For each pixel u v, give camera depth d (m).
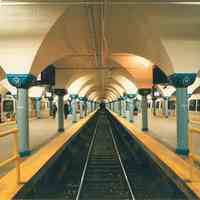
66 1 9.08
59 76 21.20
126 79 28.86
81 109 37.66
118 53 16.27
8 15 9.78
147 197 8.52
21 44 10.72
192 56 10.87
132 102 29.61
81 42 14.17
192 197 6.41
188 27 10.18
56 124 27.69
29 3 8.91
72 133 18.86
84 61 20.52
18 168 7.14
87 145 21.16
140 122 29.41
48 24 10.18
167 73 12.38
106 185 9.96
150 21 10.16
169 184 8.53
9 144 14.59
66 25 11.32
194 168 8.56
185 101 11.30
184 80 11.08
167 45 10.74
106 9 10.00
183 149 11.23
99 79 35.12
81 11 10.22
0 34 10.41
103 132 29.69
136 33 12.16
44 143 14.69
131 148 18.44
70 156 15.89
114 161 14.40
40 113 39.62
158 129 21.42
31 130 21.50
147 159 12.54
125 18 10.99
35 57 11.04
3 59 11.04
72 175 12.30
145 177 11.18
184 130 11.29
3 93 29.80
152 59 13.85
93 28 12.14
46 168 9.62
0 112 29.12
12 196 6.23
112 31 12.66
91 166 13.19
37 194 8.20
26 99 11.56
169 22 10.09
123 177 11.09
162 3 9.02
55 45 12.66
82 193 9.02
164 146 12.94
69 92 29.77
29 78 11.41
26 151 11.46
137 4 9.49
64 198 8.52
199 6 9.41
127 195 8.76
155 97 38.00
